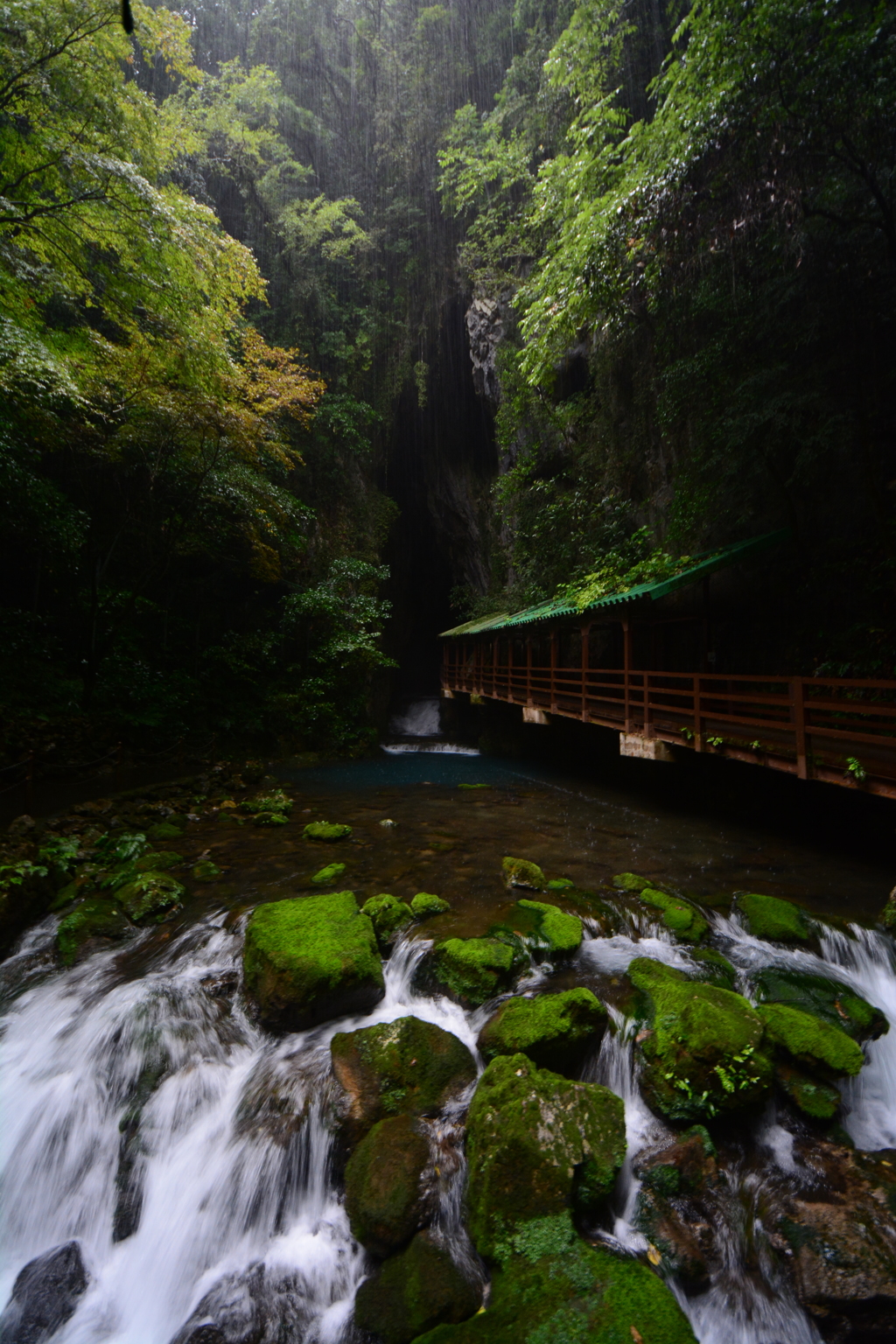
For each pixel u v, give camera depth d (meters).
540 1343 2.73
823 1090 3.96
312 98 23.42
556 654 14.70
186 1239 3.83
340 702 20.56
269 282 21.70
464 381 25.56
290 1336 3.26
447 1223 3.49
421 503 30.34
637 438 15.08
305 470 21.83
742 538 11.59
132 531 17.11
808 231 8.20
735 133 7.62
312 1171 3.93
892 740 5.87
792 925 5.73
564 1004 4.41
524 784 14.02
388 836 9.11
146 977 5.36
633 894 6.66
